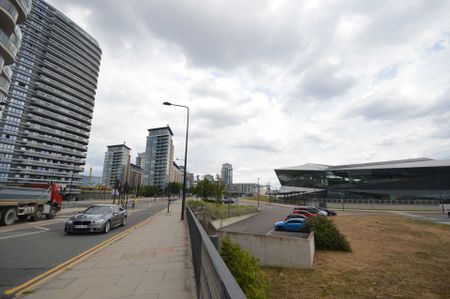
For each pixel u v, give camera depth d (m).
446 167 63.03
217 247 7.03
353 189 76.69
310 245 13.02
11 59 36.44
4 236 11.41
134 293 4.87
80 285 5.32
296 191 91.44
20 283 5.44
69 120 109.38
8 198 15.02
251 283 6.72
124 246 9.39
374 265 12.38
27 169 92.56
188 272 6.22
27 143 93.69
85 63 118.88
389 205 56.47
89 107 119.62
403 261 12.88
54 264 6.93
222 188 43.88
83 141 115.56
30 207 16.94
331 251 15.52
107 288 5.14
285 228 22.20
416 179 67.19
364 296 9.00
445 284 9.66
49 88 103.00
